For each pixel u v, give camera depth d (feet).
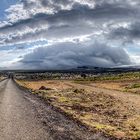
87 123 61.46
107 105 106.83
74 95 158.40
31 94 163.02
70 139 44.39
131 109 93.97
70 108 92.84
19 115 72.13
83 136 46.96
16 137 45.98
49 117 68.85
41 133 49.11
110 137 47.67
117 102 119.44
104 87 267.59
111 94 169.68
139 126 60.29
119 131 54.08
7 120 63.67
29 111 80.69
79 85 317.01
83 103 114.32
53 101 119.34
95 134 49.11
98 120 68.13
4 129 52.80
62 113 77.46
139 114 81.25
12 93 165.68
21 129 52.85
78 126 56.49
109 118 72.33
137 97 147.23
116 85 301.84
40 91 192.75
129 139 47.24
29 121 62.44
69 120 64.34
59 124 58.44
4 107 90.27
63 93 173.88
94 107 99.45
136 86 244.83
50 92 183.73
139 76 471.62
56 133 49.11
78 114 77.41
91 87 266.57
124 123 64.44
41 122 61.05
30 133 49.14
